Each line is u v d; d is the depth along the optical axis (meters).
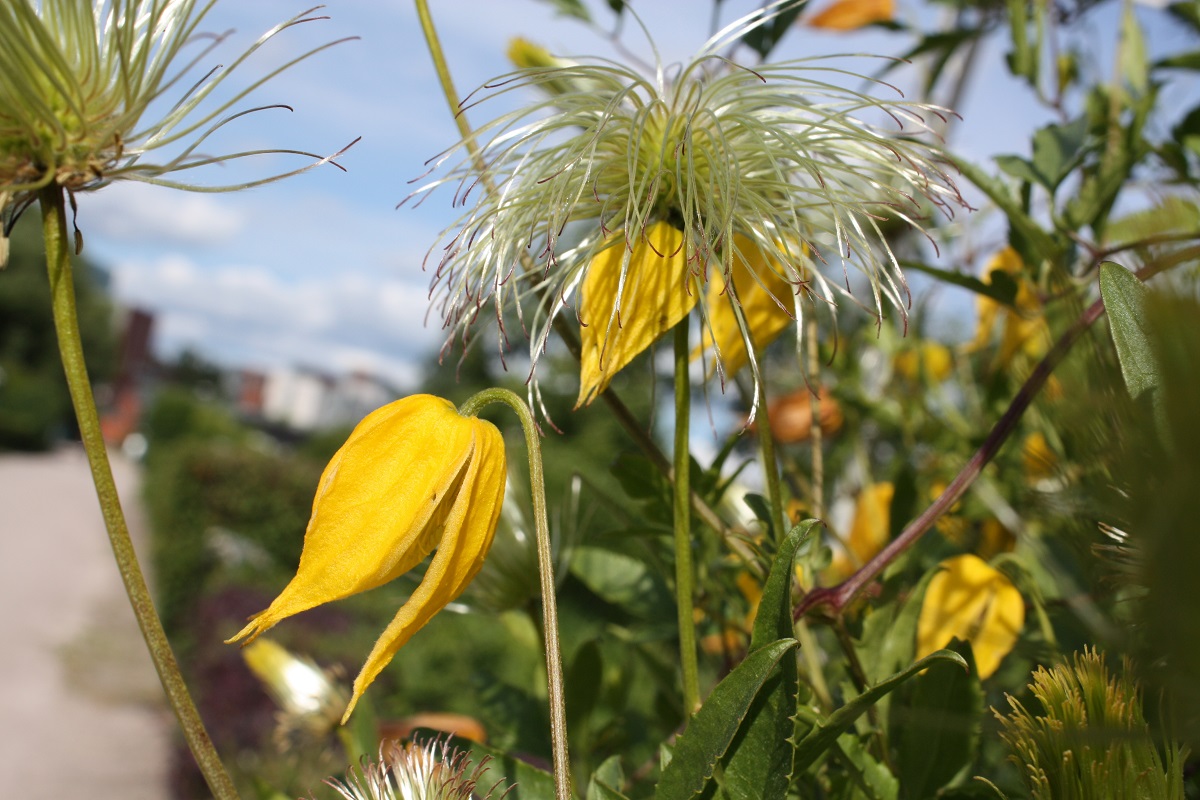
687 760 0.22
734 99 0.28
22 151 0.23
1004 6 0.49
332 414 16.66
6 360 10.18
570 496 0.38
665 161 0.27
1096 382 0.17
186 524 3.73
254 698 1.84
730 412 0.54
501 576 0.36
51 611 3.31
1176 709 0.15
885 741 0.28
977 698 0.27
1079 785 0.21
